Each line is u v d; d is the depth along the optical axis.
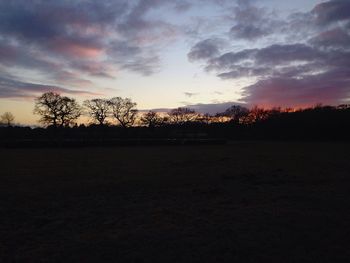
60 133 85.94
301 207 11.88
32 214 11.34
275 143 70.56
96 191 15.68
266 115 108.38
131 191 15.64
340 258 7.21
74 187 16.81
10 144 55.59
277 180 18.56
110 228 9.62
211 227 9.55
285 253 7.52
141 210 11.77
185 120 125.06
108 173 22.48
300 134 86.19
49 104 96.62
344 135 78.06
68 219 10.63
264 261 7.12
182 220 10.38
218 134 100.62
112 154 41.47
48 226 9.86
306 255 7.39
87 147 58.47
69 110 99.06
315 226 9.50
